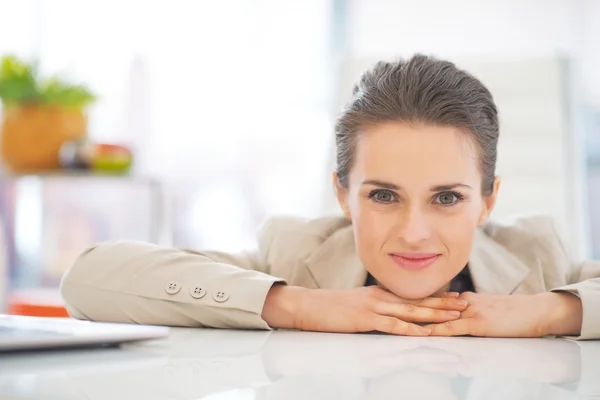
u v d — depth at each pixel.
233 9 3.19
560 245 1.16
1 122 2.36
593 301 0.80
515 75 1.99
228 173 3.19
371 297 0.85
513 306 0.84
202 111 3.21
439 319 0.84
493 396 0.40
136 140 3.24
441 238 0.87
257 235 1.27
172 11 3.23
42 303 1.90
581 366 0.53
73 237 3.19
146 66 3.25
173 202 3.20
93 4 3.29
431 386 0.42
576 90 1.98
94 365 0.48
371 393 0.40
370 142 0.86
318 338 0.73
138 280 0.92
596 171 2.90
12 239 3.11
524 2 2.93
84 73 3.29
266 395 0.39
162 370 0.47
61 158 2.30
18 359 0.49
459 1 2.99
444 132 0.85
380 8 3.07
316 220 1.21
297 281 1.12
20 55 3.34
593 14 2.88
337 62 2.07
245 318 0.83
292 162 3.16
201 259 0.94
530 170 1.94
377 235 0.88
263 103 3.17
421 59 0.95
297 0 3.14
